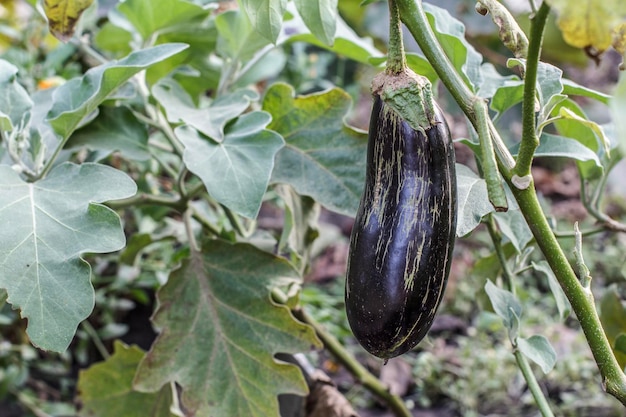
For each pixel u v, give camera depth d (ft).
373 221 2.40
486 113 2.35
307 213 3.47
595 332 2.41
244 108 3.11
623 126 1.83
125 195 2.75
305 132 3.23
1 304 2.87
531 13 2.19
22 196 2.72
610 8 2.04
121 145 3.33
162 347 3.21
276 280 3.25
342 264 7.88
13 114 3.14
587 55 2.11
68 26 2.98
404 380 6.15
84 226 2.67
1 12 6.19
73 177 2.81
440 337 6.83
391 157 2.39
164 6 3.51
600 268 7.70
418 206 2.36
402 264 2.36
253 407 3.21
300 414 3.98
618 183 9.68
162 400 3.80
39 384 6.11
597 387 5.87
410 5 2.37
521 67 2.67
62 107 3.10
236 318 3.24
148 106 3.62
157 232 4.72
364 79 9.27
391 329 2.39
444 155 2.38
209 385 3.21
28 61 5.60
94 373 3.84
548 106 2.61
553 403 5.87
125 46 4.00
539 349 2.85
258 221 7.81
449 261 2.41
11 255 2.60
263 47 3.60
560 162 10.47
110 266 6.21
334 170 3.19
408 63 3.12
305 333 3.21
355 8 7.42
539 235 2.40
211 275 3.27
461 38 3.08
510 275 3.14
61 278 2.59
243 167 2.88
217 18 3.54
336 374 6.21
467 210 2.67
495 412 5.87
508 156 2.41
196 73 3.80
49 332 2.54
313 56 7.14
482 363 6.12
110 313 6.01
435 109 2.38
